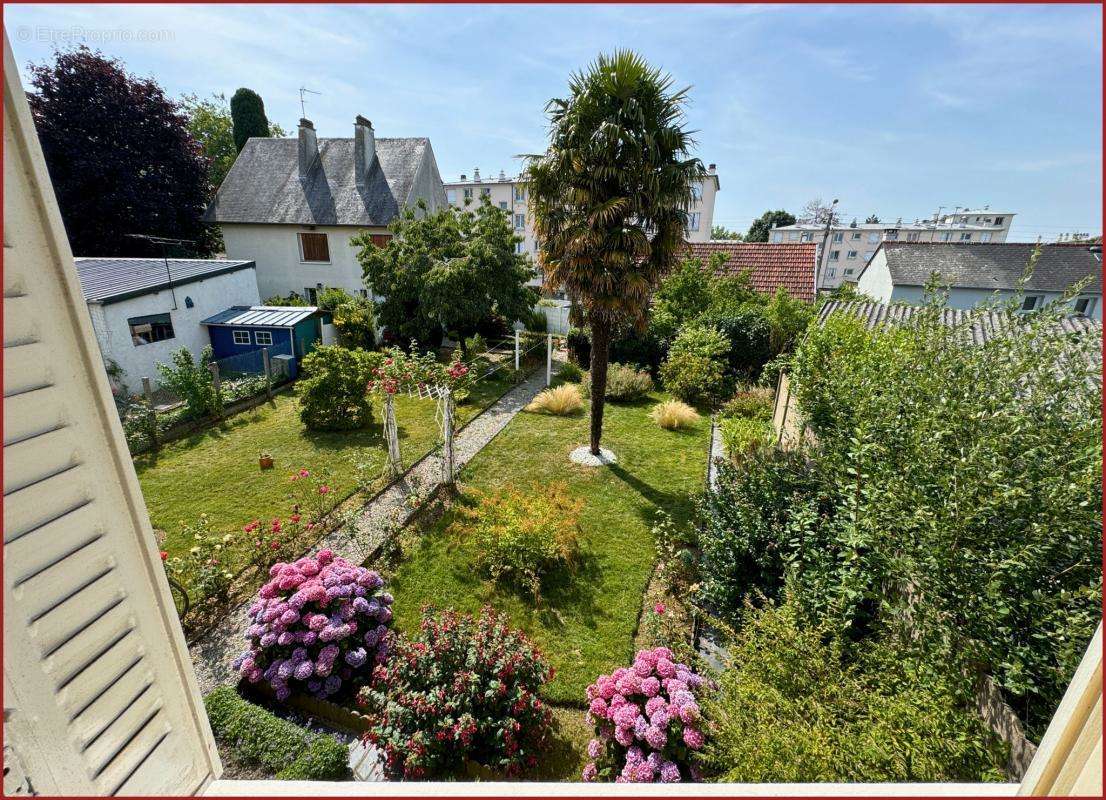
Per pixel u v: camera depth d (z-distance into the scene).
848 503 3.89
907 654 3.05
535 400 11.89
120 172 17.64
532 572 5.61
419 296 14.37
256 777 3.44
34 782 1.15
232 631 4.97
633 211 7.27
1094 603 2.73
